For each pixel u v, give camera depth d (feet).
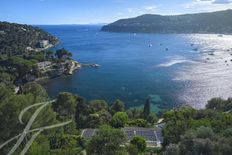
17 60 563.48
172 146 143.54
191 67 604.08
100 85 474.90
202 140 138.41
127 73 558.97
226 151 135.54
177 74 534.37
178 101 378.53
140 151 173.27
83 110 277.44
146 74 543.39
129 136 204.95
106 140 144.15
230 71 556.51
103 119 250.37
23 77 532.32
